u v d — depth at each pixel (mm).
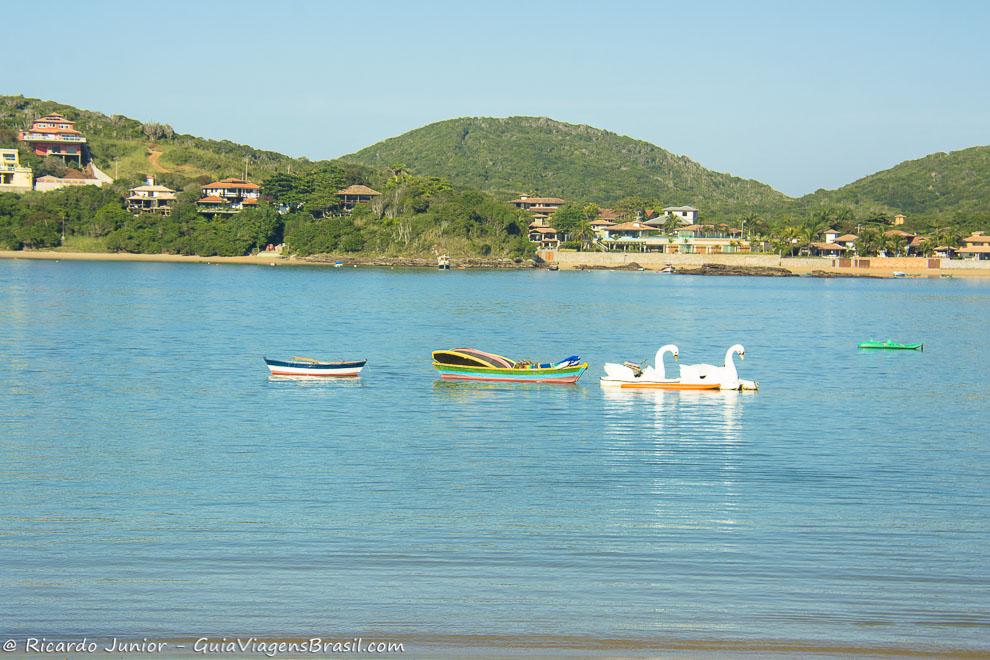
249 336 95562
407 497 35094
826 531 31344
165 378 65812
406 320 117375
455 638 22266
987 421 53375
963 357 88375
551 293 179625
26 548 28641
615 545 29531
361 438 46406
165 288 169750
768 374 74688
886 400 60969
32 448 43250
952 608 24438
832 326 122625
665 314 135750
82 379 64625
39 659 21078
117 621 23141
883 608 24406
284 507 33531
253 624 23016
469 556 28266
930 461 42594
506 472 39406
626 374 63000
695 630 22781
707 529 31422
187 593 24969
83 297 142750
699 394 61750
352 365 67312
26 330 96188
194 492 35625
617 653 21406
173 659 21141
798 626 23094
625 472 39656
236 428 48719
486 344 91875
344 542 29500
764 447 45281
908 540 30422
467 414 53375
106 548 28688
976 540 30531
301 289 177875
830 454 43938
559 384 64875
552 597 24938
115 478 37750
